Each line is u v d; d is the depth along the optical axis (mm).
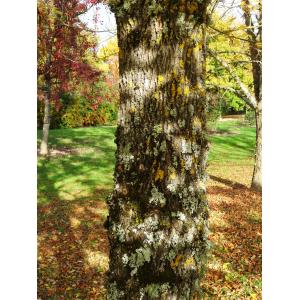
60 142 17609
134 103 1984
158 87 1947
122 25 1988
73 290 4750
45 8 10086
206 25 2088
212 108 10758
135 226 1967
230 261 5430
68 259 5668
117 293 2010
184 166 1988
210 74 10273
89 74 12656
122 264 1991
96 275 5188
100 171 12461
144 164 1971
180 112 1972
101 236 6676
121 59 2027
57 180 11109
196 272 2027
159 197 1952
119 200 2025
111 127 23203
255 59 9352
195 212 2021
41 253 5836
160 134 1954
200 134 2057
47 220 7492
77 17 9852
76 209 8359
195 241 2018
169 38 1932
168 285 1959
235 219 7461
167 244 1957
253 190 10172
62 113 22484
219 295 4477
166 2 1900
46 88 13531
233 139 19234
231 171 12938
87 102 22688
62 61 12180
